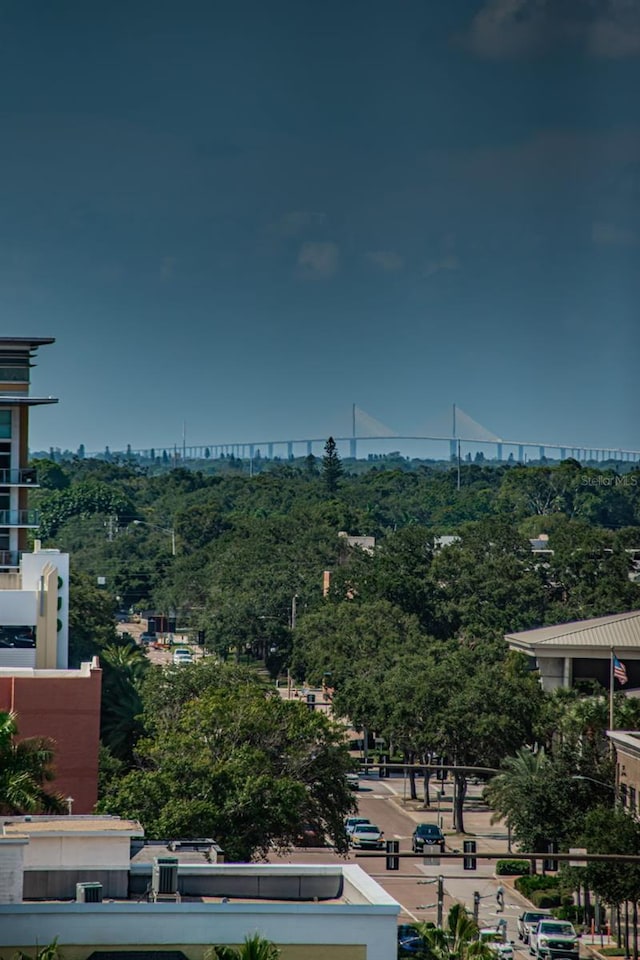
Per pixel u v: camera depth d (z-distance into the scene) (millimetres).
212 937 98250
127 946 97375
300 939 99000
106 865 109125
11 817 123688
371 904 100500
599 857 147125
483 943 138250
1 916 96562
